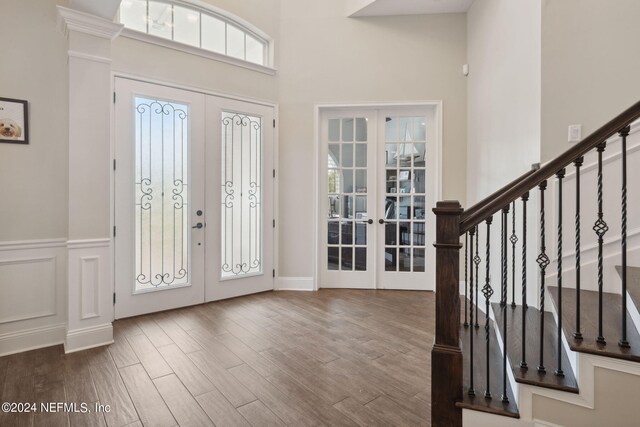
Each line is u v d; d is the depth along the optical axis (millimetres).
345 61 4070
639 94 2355
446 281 1635
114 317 3090
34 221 2525
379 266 4207
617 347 1454
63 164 2625
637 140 2219
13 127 2434
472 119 3768
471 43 3787
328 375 2143
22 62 2457
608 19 2385
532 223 2566
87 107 2480
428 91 3982
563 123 2443
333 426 1662
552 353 1783
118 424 1669
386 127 4188
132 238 3166
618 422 1431
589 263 2275
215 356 2395
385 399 1891
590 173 2301
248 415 1742
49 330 2574
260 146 3994
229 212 3795
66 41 2561
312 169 4121
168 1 3475
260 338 2709
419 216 4164
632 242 2182
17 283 2473
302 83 4109
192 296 3521
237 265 3875
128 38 3105
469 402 1608
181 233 3453
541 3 2455
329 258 4281
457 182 3951
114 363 2283
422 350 2506
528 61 2643
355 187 4230
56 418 1710
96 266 2551
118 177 3078
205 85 3559
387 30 4023
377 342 2645
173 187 3395
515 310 2424
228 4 3738
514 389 1627
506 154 2996
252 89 3900
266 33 4016
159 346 2553
